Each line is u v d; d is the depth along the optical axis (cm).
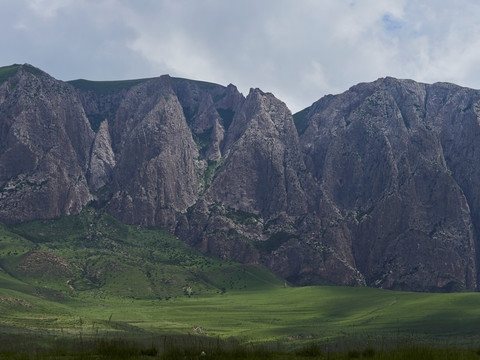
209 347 3762
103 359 3628
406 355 3531
